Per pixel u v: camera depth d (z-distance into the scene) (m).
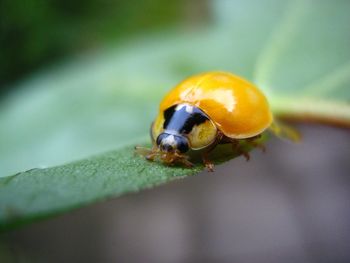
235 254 0.06
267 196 0.06
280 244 0.06
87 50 0.07
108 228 0.06
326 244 0.05
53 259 0.06
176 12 0.07
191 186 0.06
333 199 0.06
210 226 0.06
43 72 0.05
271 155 0.06
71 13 0.07
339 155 0.06
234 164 0.06
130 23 0.07
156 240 0.06
